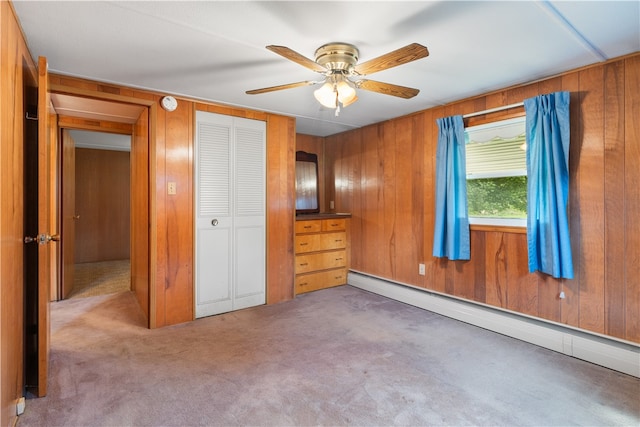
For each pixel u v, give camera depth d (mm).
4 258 1453
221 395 1940
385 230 3998
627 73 2180
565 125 2385
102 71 2484
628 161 2180
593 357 2307
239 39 2004
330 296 3971
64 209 3840
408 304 3648
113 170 6535
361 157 4328
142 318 3223
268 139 3646
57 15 1727
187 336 2791
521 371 2215
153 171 2953
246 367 2266
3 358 1441
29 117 2053
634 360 2135
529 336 2648
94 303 3699
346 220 4484
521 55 2199
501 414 1773
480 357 2414
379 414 1772
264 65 2385
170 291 3053
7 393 1521
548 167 2436
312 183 4844
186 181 3127
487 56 2215
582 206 2373
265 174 3643
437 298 3367
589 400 1896
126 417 1742
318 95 2129
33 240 1888
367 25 1840
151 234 2951
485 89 2863
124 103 2887
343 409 1813
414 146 3621
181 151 3094
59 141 3721
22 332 1887
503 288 2879
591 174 2334
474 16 1743
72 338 2742
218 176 3312
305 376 2150
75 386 2027
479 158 3100
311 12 1715
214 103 3262
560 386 2035
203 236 3238
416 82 2699
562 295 2502
